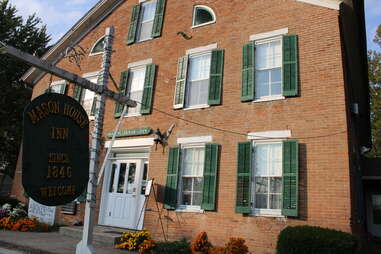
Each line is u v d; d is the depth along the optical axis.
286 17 10.14
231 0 11.47
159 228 10.48
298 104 9.23
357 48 11.16
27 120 5.42
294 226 7.98
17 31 22.98
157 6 13.30
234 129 10.04
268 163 9.33
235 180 9.57
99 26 15.09
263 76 10.13
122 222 11.60
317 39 9.45
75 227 11.51
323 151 8.55
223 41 11.16
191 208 10.16
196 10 12.30
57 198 5.73
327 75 9.03
